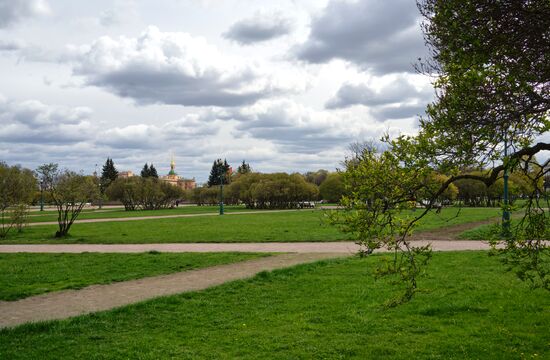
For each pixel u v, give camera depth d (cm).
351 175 730
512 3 616
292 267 1764
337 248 2536
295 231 3575
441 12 668
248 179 10850
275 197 9794
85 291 1486
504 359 817
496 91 631
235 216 6219
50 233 3825
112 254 2348
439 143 655
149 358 870
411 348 890
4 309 1265
